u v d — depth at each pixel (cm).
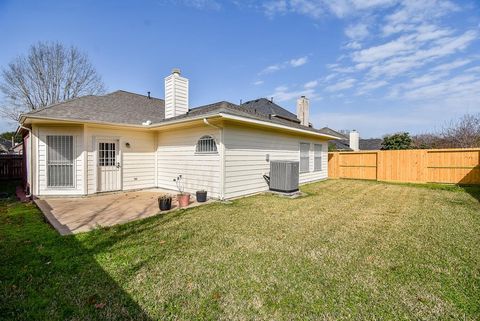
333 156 1511
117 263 322
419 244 396
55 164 801
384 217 562
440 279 286
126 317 220
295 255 352
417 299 247
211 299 248
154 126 887
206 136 802
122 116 945
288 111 1612
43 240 404
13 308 229
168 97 1034
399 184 1174
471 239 418
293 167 858
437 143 1975
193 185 849
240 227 483
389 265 322
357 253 360
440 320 217
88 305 236
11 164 1372
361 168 1410
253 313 226
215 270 307
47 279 281
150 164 999
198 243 396
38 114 749
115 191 895
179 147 906
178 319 218
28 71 2216
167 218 549
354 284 275
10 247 373
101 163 865
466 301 243
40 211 623
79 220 531
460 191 942
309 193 916
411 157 1239
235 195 791
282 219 543
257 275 295
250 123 784
